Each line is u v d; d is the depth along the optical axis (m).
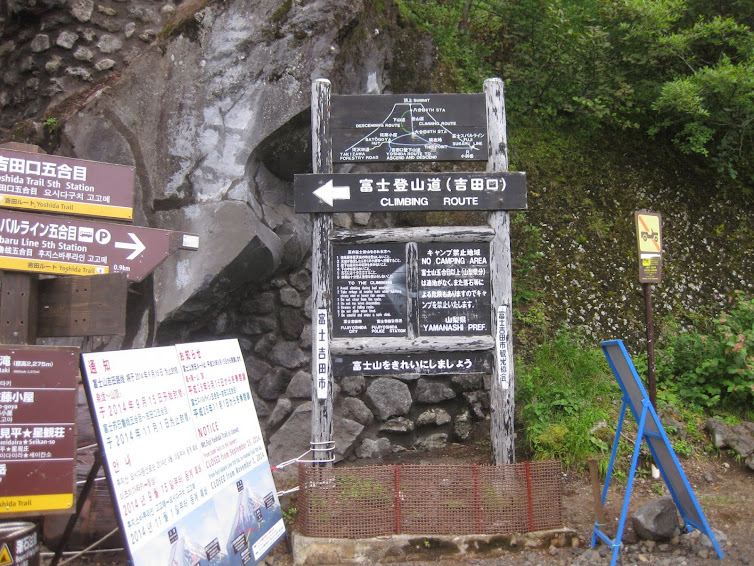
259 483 3.59
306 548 3.67
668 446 3.55
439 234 4.22
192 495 3.04
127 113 5.04
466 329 4.20
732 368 5.21
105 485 3.72
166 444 2.98
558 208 6.38
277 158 5.04
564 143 6.88
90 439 3.90
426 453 5.01
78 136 5.06
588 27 7.09
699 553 3.54
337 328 4.19
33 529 2.73
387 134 4.31
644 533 3.69
